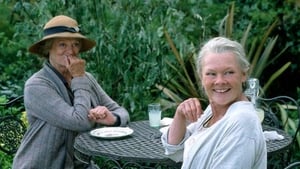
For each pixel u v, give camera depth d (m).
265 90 5.88
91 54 4.67
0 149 3.86
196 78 5.30
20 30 4.78
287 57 6.45
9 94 5.08
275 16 6.23
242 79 2.17
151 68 4.64
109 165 4.00
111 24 4.61
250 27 5.75
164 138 2.50
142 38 4.54
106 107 3.71
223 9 6.29
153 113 3.53
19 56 5.24
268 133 3.17
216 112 2.21
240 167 1.97
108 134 3.26
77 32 3.51
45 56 3.57
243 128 2.00
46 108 3.31
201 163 2.07
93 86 3.67
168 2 4.76
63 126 3.31
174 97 5.28
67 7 4.63
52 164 3.33
